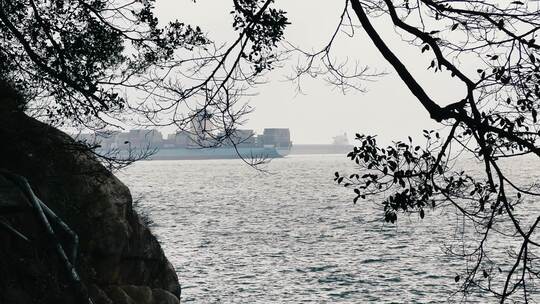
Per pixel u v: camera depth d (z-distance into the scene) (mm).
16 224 11148
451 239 62719
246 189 162625
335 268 47531
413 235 67375
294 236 68312
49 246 7840
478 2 7566
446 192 7809
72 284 7820
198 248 58312
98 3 12461
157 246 15984
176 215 91688
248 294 38219
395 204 7832
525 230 66500
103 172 14422
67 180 13195
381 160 7770
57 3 12484
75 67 12562
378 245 60594
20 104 12836
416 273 44812
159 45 11977
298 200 124125
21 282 10500
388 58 7664
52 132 13062
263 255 54312
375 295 38094
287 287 40406
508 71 7316
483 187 7859
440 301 35906
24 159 12281
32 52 12273
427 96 7539
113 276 14109
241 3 9359
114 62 12297
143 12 12109
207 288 39781
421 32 7609
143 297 14477
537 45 7262
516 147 7586
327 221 83750
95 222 13773
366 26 7672
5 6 12305
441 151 7613
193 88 9570
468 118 7371
